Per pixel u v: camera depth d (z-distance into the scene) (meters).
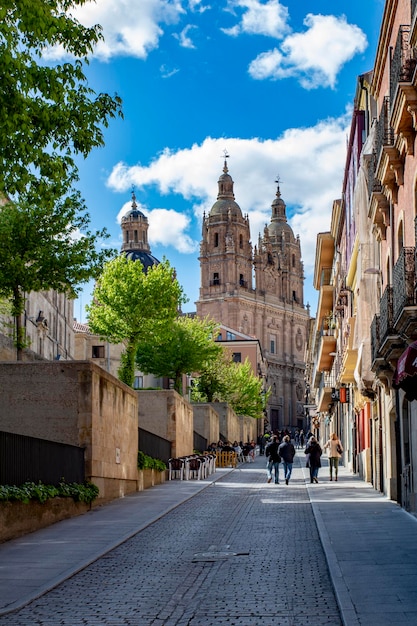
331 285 54.34
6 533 16.25
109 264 51.88
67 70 14.59
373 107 27.52
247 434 91.06
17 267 29.95
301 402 166.50
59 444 20.41
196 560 14.09
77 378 23.05
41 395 23.09
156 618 9.98
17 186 14.37
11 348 34.91
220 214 156.75
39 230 30.80
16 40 13.58
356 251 29.72
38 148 14.25
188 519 20.44
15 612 10.43
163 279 51.75
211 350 64.19
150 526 19.03
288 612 10.14
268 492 29.08
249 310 155.25
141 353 63.50
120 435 26.47
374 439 29.05
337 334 49.16
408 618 9.41
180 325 63.88
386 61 22.56
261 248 162.25
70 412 22.97
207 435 57.44
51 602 11.01
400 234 20.39
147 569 13.34
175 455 38.56
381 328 19.20
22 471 17.91
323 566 13.30
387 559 13.44
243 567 13.33
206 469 38.44
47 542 16.12
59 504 19.61
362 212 26.91
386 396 24.53
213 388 77.31
